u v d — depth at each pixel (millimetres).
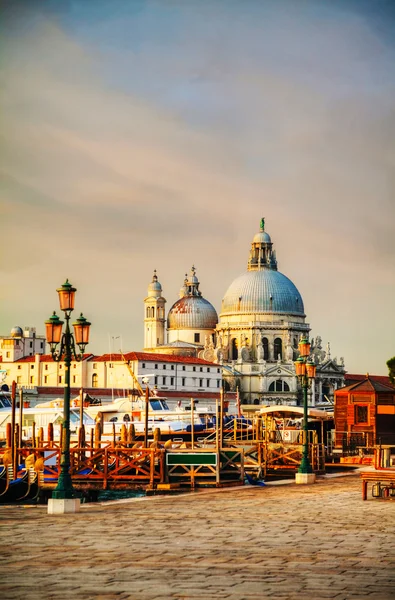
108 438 101125
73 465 60531
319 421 106125
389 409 96438
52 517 37531
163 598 21062
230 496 47750
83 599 20938
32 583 22812
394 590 22172
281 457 72125
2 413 104688
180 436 102562
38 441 72000
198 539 30578
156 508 41188
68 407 41062
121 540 30328
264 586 22531
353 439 95312
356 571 24594
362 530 32906
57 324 42344
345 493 49156
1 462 68812
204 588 22234
